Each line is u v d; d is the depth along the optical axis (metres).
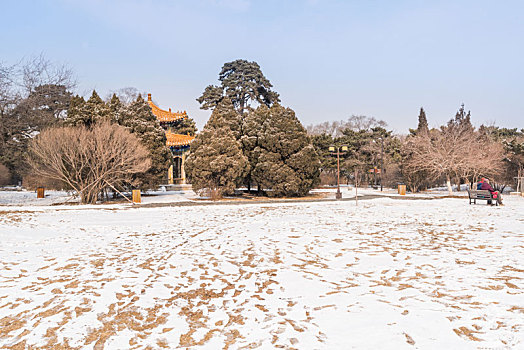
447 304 4.25
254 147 30.12
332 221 12.70
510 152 34.88
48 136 21.48
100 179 22.33
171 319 4.09
